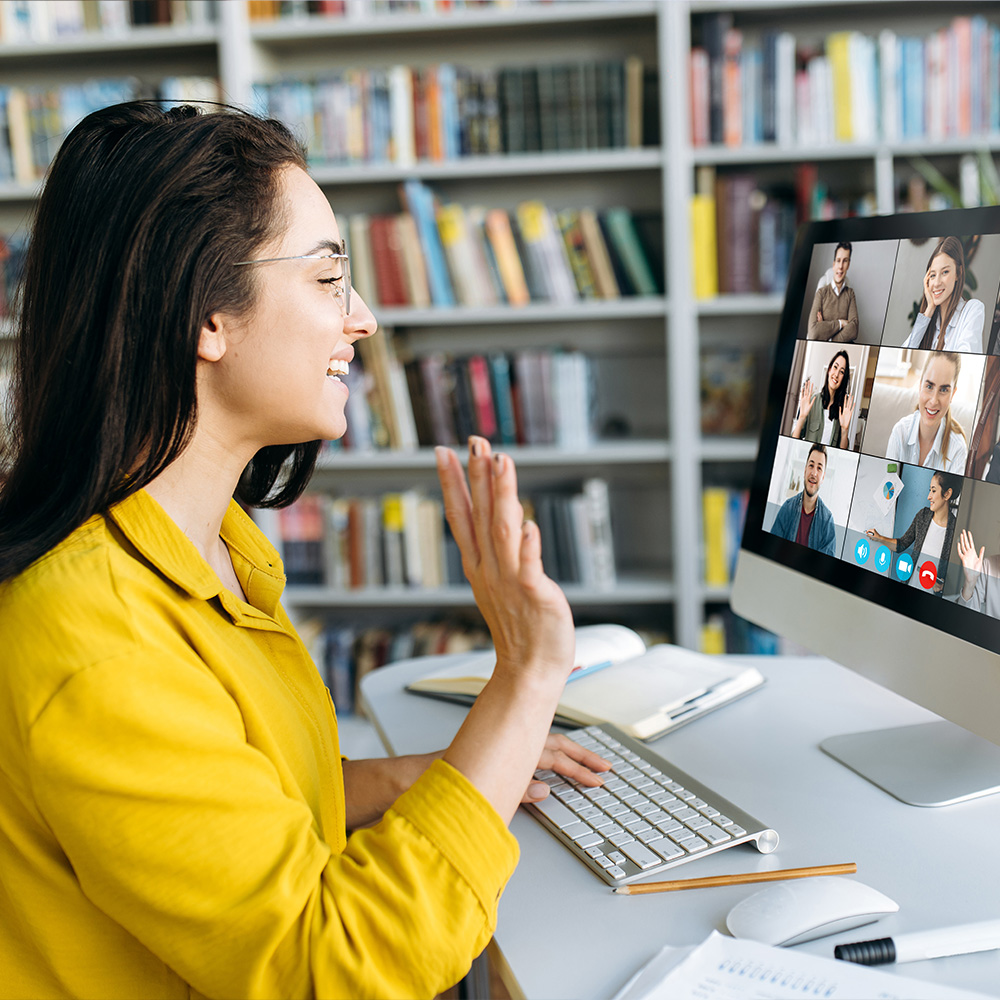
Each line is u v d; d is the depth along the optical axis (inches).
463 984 49.8
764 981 21.7
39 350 25.8
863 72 92.4
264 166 26.6
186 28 98.9
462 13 96.5
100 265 24.7
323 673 106.6
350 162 99.7
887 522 33.9
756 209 95.8
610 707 40.2
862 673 34.7
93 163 25.4
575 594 102.0
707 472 109.0
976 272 30.4
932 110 91.9
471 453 24.5
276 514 105.8
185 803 21.7
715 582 100.8
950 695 30.8
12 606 23.0
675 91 93.4
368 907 22.2
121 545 25.5
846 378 36.6
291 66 109.1
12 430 27.1
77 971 24.4
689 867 28.0
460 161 98.2
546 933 25.2
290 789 25.4
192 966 22.2
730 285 97.0
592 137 96.9
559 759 34.2
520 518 24.5
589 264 99.6
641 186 106.9
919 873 27.3
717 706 41.2
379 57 107.7
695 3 93.5
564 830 30.5
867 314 35.7
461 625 107.9
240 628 28.3
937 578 31.4
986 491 29.4
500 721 24.8
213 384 27.4
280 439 29.5
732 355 103.9
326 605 116.1
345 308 28.9
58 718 21.4
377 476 114.9
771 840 28.7
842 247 37.6
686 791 32.0
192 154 25.4
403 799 24.3
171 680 22.6
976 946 23.6
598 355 111.3
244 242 25.9
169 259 24.8
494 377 101.3
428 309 101.0
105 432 24.5
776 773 34.4
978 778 32.7
